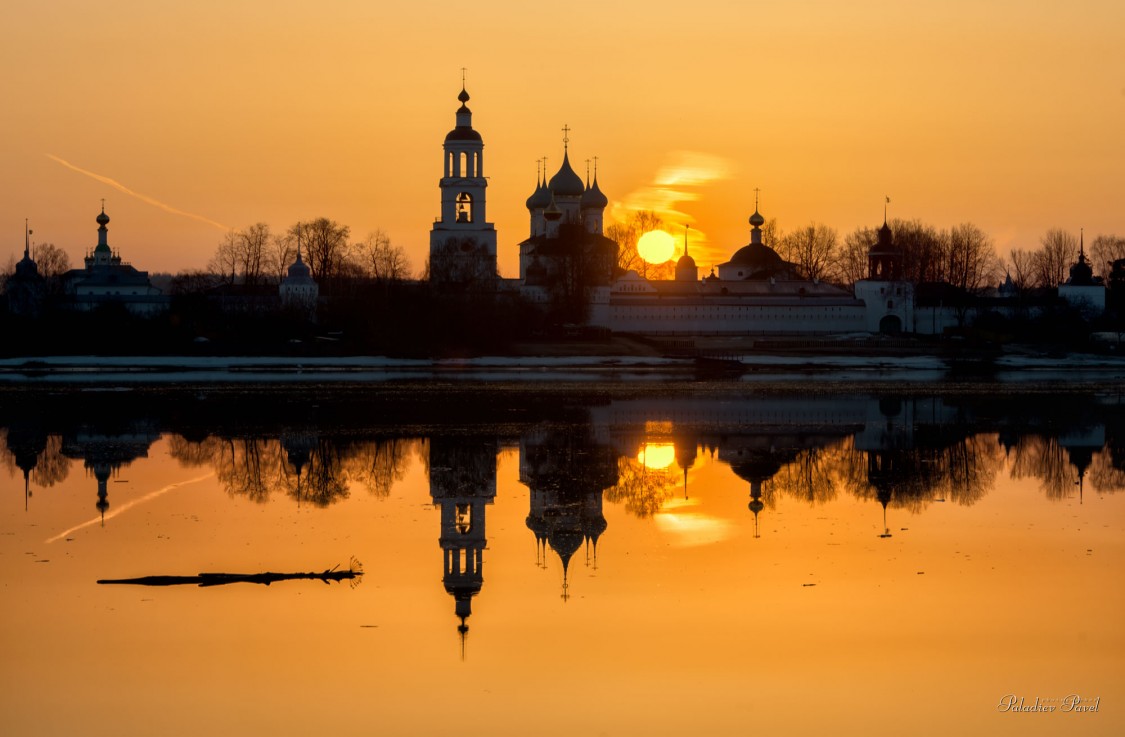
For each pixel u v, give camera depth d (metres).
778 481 111.12
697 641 67.69
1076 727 58.53
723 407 172.25
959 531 90.25
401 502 100.44
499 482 109.75
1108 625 69.81
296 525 91.50
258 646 66.62
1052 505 99.62
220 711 59.78
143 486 106.62
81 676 63.12
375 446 130.00
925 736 57.94
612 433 142.12
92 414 158.25
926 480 111.44
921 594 75.00
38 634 67.94
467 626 69.50
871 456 126.19
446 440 134.75
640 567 80.62
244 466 117.06
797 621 70.50
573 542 86.81
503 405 171.88
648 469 117.38
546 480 111.00
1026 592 75.31
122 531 89.31
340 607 72.62
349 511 96.75
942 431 147.00
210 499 101.12
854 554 83.69
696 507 99.00
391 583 76.94
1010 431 147.00
